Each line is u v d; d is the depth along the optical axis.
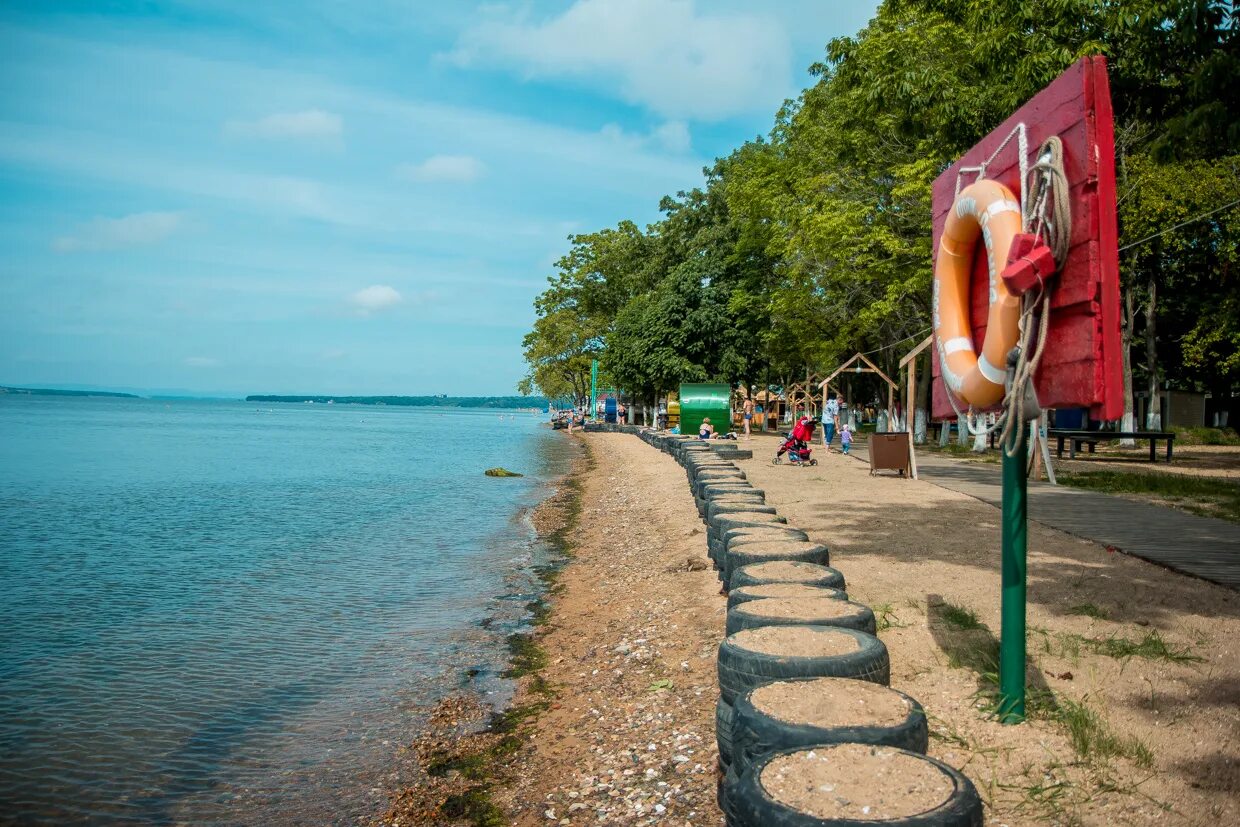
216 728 6.36
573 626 8.99
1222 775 4.16
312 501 21.25
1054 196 4.13
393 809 5.09
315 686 7.25
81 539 15.04
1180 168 24.06
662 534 13.72
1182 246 27.55
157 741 6.12
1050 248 4.16
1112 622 6.65
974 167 5.22
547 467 33.00
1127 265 29.19
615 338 58.03
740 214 38.66
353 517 18.22
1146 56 13.95
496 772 5.49
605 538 14.63
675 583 9.74
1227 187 23.91
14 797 5.28
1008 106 16.50
